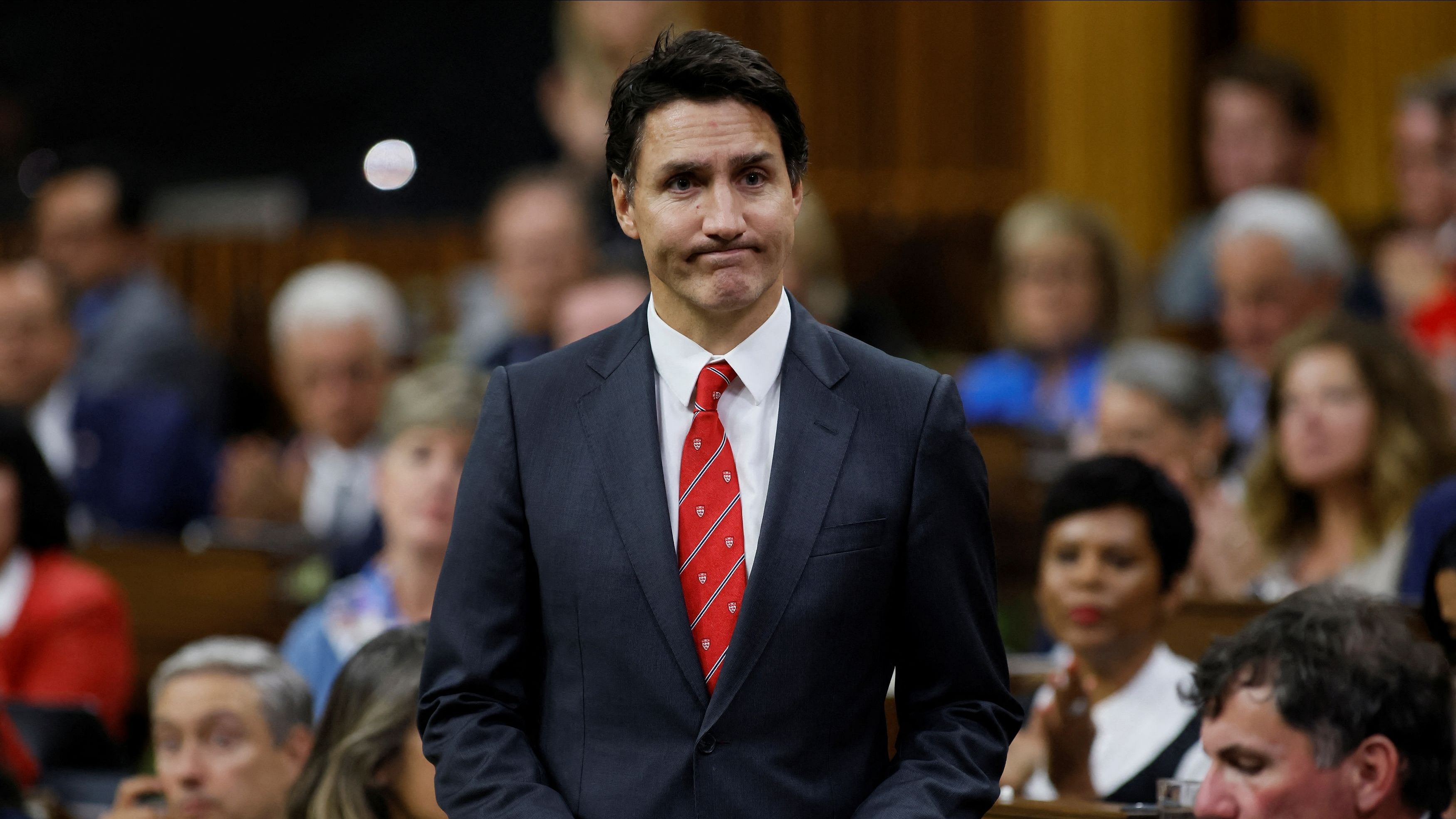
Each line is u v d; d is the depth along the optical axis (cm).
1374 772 568
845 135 2098
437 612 521
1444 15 1975
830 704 495
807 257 1443
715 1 2105
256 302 2153
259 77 2512
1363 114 2012
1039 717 762
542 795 487
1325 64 2033
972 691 513
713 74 502
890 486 506
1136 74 2039
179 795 750
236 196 2384
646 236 506
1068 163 2064
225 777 749
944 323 2034
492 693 510
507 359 1571
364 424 1502
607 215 1711
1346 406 1036
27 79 2573
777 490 502
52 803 780
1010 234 1435
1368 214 1986
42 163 2442
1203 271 1595
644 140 506
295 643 1001
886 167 2095
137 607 1287
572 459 515
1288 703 569
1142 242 2038
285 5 2488
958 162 2084
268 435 1972
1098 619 805
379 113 2423
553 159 2236
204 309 2162
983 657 512
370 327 1498
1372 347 1048
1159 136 2038
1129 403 1066
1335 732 566
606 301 1339
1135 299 1421
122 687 1166
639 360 526
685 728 490
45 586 1151
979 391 1435
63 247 1775
